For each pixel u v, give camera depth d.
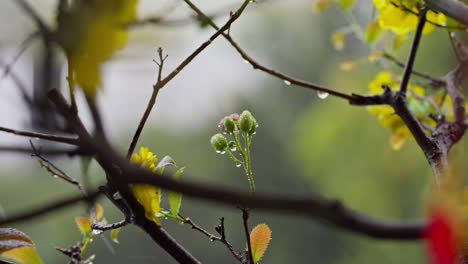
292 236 5.62
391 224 0.36
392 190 4.20
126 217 0.68
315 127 4.62
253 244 0.71
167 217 0.71
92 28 0.58
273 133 6.66
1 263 0.69
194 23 0.68
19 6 0.59
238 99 6.09
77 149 0.60
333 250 5.14
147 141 6.73
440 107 0.80
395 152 4.01
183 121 6.59
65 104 0.62
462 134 0.72
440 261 0.48
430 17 0.74
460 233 0.49
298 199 0.34
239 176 6.77
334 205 0.34
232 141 0.72
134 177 0.36
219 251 5.58
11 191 4.88
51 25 0.59
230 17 0.70
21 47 0.59
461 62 0.77
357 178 4.36
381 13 0.74
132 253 4.74
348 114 4.44
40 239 4.26
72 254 0.73
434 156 0.70
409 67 0.73
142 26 0.59
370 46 0.87
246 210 0.69
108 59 0.59
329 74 5.53
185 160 6.89
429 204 0.51
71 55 0.59
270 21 6.18
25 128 0.63
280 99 6.86
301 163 5.09
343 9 0.90
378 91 0.81
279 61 6.71
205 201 0.34
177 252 0.68
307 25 6.27
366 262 4.61
